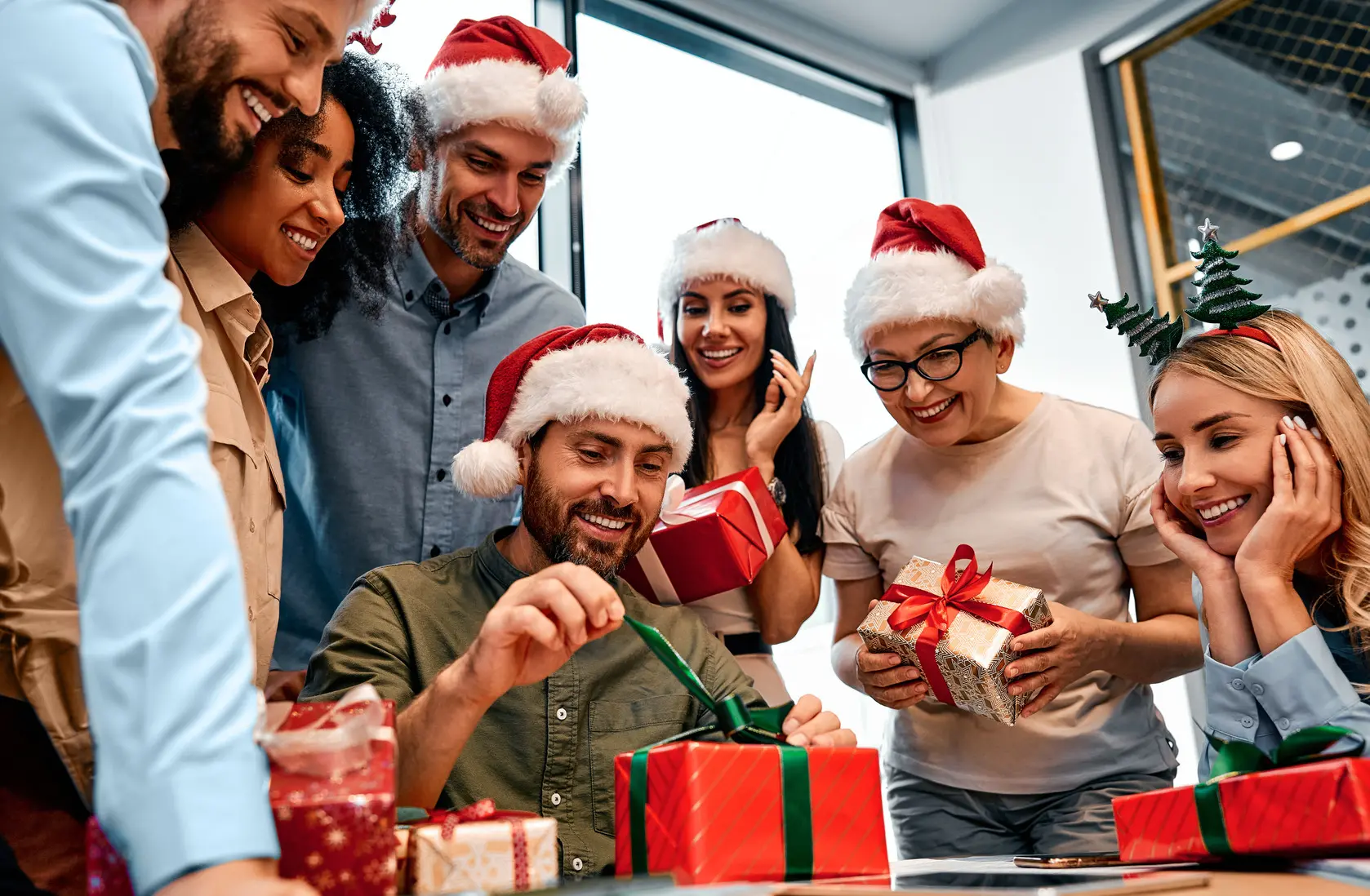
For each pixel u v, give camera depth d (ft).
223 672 2.04
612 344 4.97
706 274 7.07
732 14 11.71
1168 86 10.90
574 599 3.23
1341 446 4.48
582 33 10.63
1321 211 9.62
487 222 6.44
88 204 2.24
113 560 2.04
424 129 5.70
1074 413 6.45
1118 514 6.15
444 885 2.63
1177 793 3.35
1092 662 5.64
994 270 6.04
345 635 4.52
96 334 2.15
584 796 4.38
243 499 3.73
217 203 3.92
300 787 2.45
